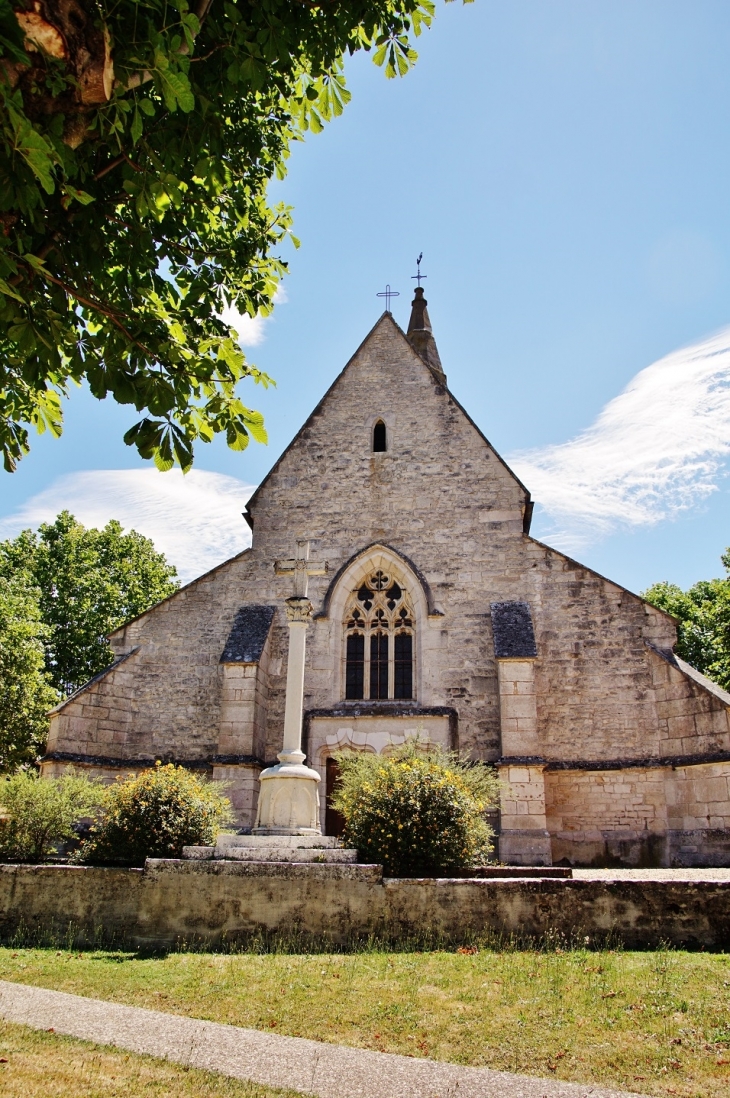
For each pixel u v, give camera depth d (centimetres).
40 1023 689
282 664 2038
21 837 1333
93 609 3634
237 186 958
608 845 1770
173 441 718
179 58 581
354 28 862
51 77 546
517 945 945
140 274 833
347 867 1031
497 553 2042
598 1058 623
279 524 2164
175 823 1282
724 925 934
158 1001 768
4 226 596
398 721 1917
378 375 2273
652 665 1878
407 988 790
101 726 1983
